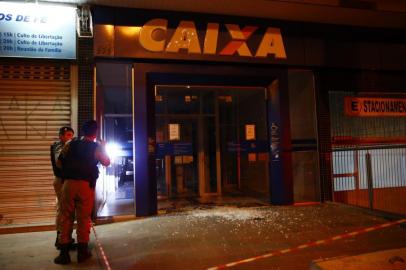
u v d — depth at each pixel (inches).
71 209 167.9
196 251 177.3
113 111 343.9
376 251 165.6
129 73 289.3
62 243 165.5
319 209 278.4
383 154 328.5
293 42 302.8
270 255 165.8
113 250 183.0
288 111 302.0
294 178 312.8
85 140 176.4
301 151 308.7
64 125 257.3
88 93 260.5
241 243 189.2
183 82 288.5
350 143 321.1
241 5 271.6
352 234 183.2
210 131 372.5
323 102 311.7
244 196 354.9
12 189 247.4
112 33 264.1
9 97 251.0
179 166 364.5
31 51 251.0
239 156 372.8
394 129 335.9
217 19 286.8
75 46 258.5
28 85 254.1
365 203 318.3
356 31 321.7
